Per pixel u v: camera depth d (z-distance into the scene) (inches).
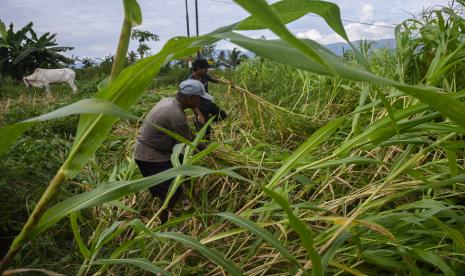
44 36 954.7
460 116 26.8
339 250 66.9
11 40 924.0
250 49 24.6
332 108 185.9
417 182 75.2
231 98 213.2
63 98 538.3
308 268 58.9
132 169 157.2
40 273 98.2
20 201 129.1
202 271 85.7
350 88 180.1
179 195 131.1
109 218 131.0
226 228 95.8
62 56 982.4
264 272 68.9
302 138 171.6
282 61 23.7
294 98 229.5
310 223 85.7
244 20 29.6
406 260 59.3
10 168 140.3
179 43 27.5
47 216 32.7
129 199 143.9
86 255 51.5
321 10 30.1
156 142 133.8
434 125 60.2
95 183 156.0
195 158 67.1
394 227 69.4
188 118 233.5
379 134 59.7
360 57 30.0
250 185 125.4
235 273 48.6
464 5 106.7
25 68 943.7
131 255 100.5
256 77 319.3
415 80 123.7
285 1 29.9
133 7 27.1
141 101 294.2
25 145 187.0
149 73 29.0
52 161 179.8
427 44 117.3
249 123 192.2
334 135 133.8
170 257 92.9
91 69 1034.1
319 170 108.6
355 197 79.5
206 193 128.0
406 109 54.0
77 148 28.6
